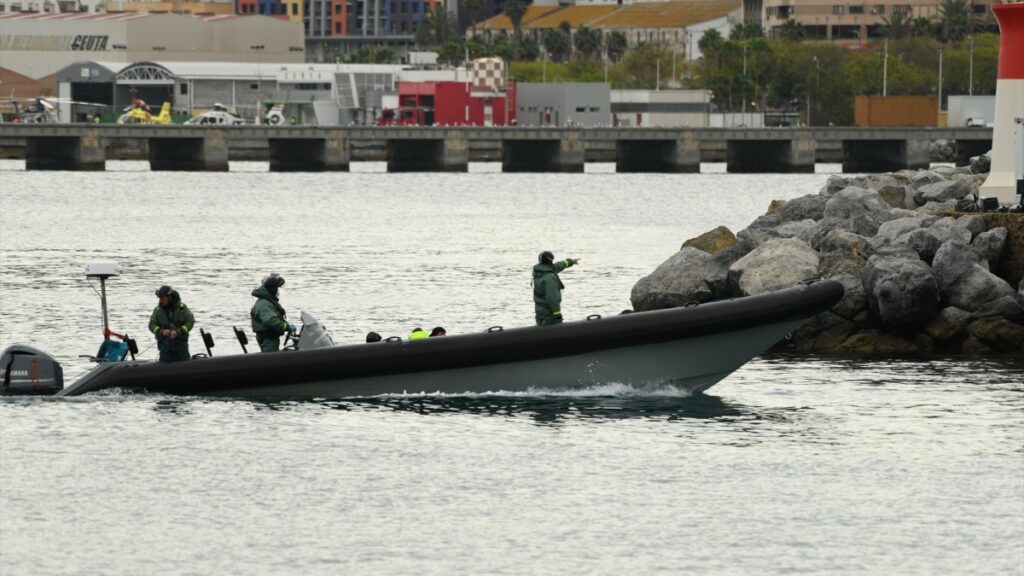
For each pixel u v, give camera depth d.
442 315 102.12
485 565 46.91
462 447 59.97
